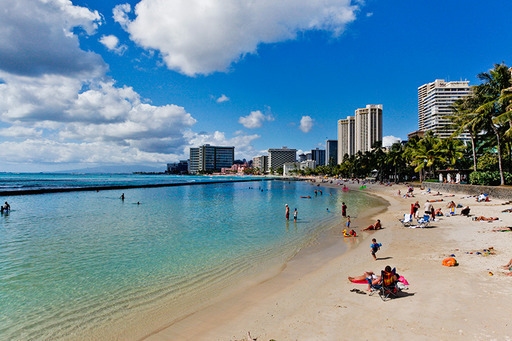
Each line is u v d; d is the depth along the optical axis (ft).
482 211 86.12
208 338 25.81
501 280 33.63
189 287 39.22
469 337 22.68
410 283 35.19
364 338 23.62
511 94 99.86
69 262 50.62
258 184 460.96
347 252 55.16
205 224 90.43
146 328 28.37
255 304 33.01
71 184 370.53
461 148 218.59
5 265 48.83
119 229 82.12
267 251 57.77
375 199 176.14
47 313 31.76
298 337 24.59
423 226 72.02
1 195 195.21
